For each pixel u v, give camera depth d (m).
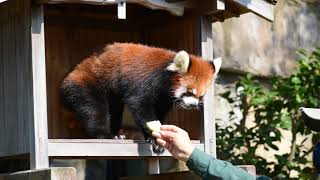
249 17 7.30
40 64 4.31
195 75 4.72
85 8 5.07
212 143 4.72
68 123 4.91
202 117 4.72
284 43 7.48
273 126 6.42
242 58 7.20
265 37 7.38
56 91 4.98
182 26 4.94
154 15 5.18
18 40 4.49
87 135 4.80
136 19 5.25
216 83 7.08
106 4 4.41
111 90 4.70
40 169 4.11
